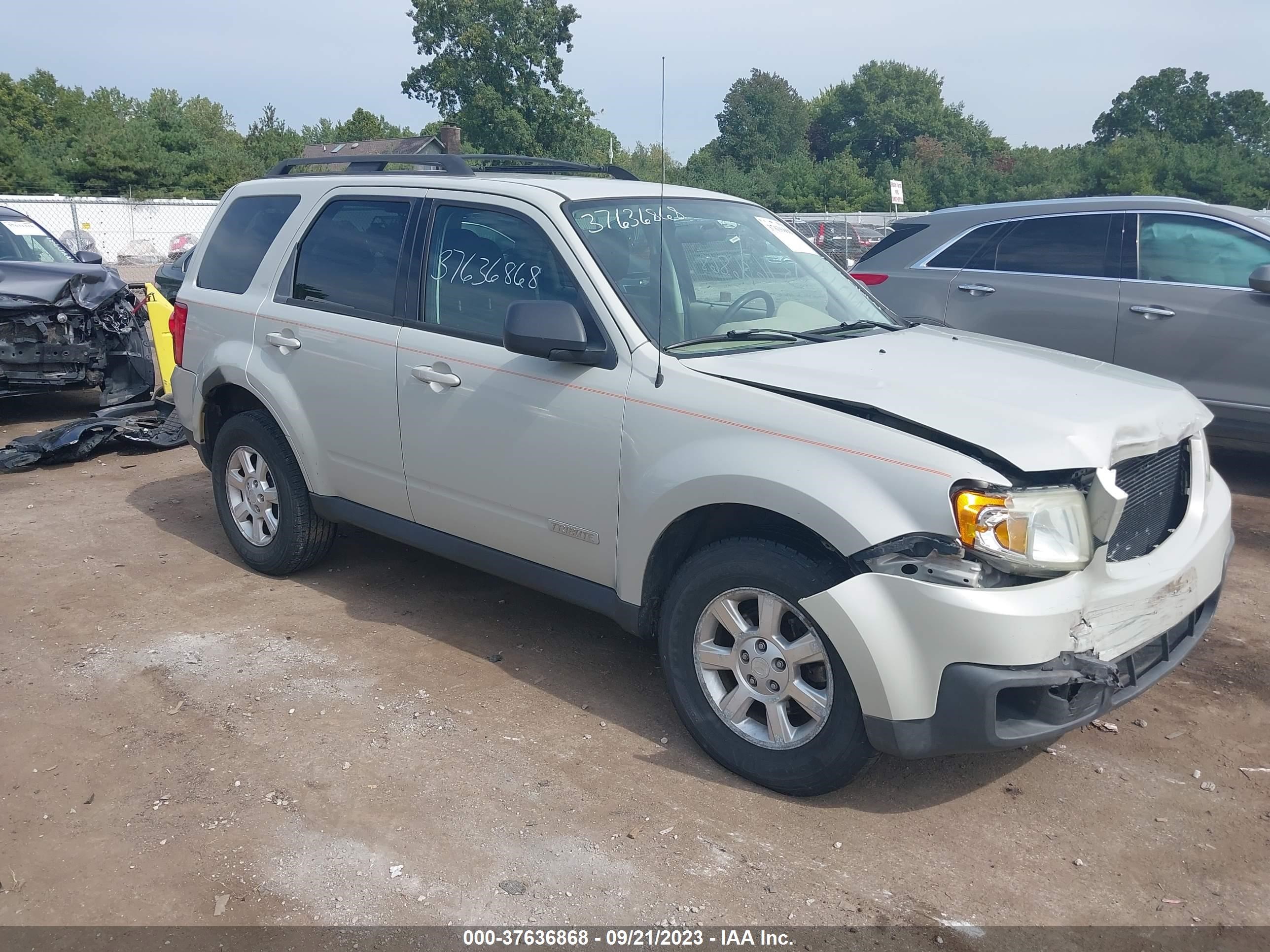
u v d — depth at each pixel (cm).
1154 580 330
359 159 516
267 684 421
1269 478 736
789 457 326
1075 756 377
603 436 375
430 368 432
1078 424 316
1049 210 733
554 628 482
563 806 339
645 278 398
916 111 8525
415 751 371
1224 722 402
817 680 337
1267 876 311
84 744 376
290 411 494
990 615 294
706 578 349
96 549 581
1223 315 658
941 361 381
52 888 300
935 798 349
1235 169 4284
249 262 534
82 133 5100
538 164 527
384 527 475
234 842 320
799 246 485
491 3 4059
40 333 840
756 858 315
